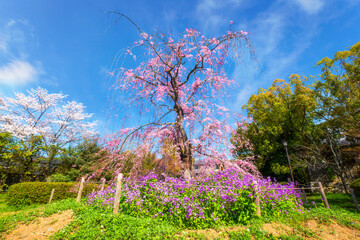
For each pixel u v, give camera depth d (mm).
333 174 16453
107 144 7941
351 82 14227
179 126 8734
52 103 20781
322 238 4504
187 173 7719
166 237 4039
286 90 18141
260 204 5875
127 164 7957
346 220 5824
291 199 6820
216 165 9000
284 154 19219
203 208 5039
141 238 3955
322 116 16797
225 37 7438
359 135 13219
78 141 19938
